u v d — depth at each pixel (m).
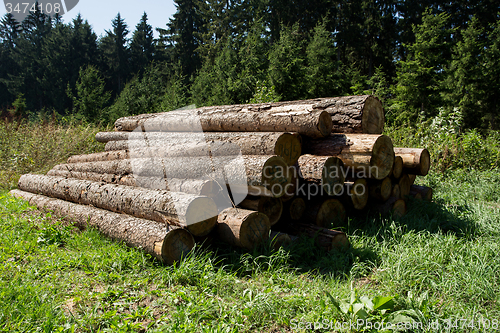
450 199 5.28
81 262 2.88
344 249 3.28
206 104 17.53
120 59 50.25
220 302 2.36
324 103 4.25
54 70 44.91
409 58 18.72
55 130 9.08
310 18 31.16
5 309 2.10
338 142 3.79
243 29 31.00
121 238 3.17
